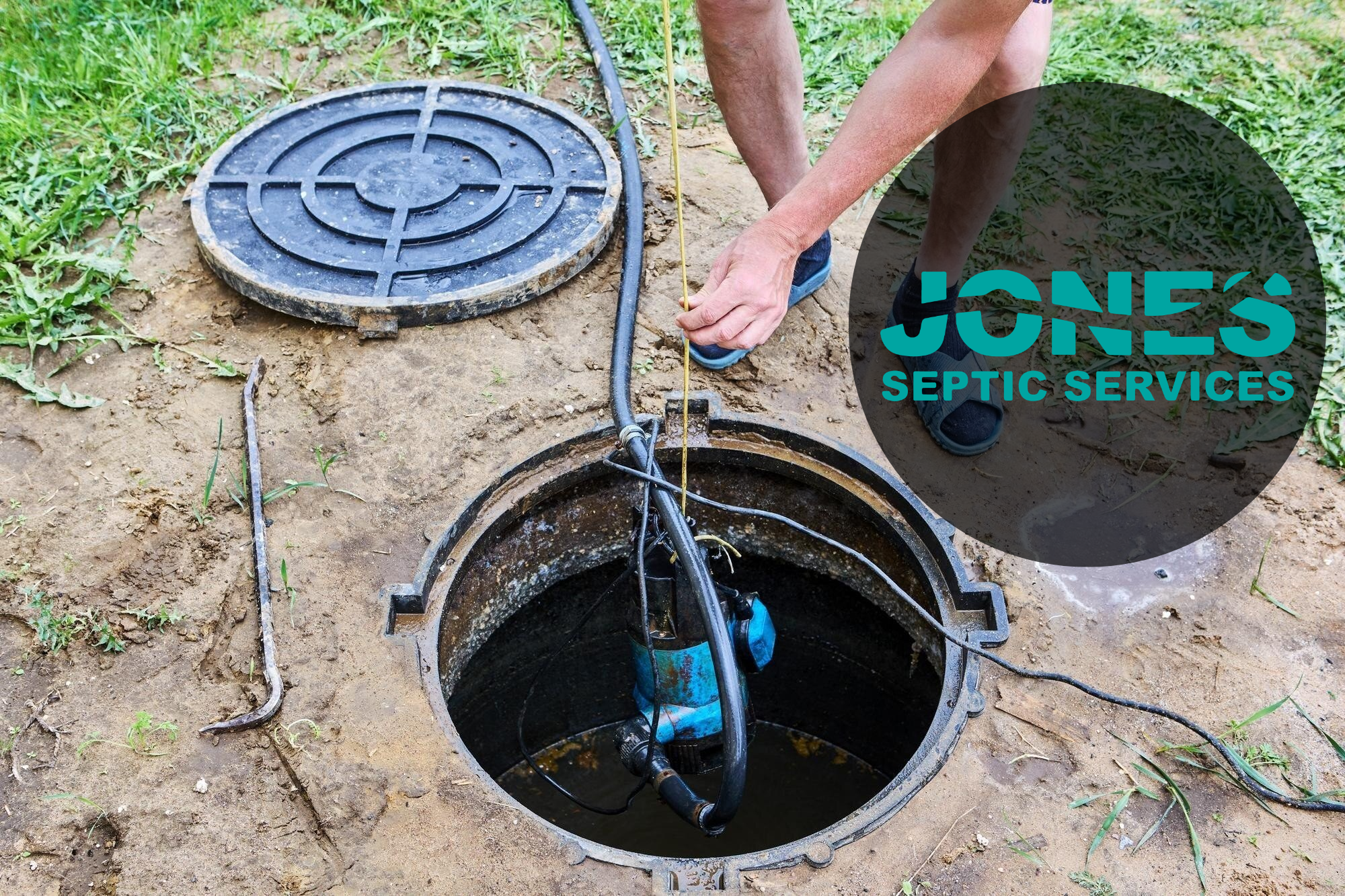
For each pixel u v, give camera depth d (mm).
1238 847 1886
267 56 3660
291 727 2008
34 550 2307
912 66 1823
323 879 1812
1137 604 2275
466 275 2818
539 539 2557
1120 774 1981
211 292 2887
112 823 1891
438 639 2184
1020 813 1920
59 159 3215
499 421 2572
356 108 3312
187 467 2475
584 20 3723
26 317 2736
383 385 2643
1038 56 2291
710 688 2180
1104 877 1840
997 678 2129
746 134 2678
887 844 1869
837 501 2535
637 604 2129
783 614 2838
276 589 2230
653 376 2688
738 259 1961
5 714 2051
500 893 1792
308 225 2932
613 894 1792
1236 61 3846
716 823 1964
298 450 2508
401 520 2373
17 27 3656
